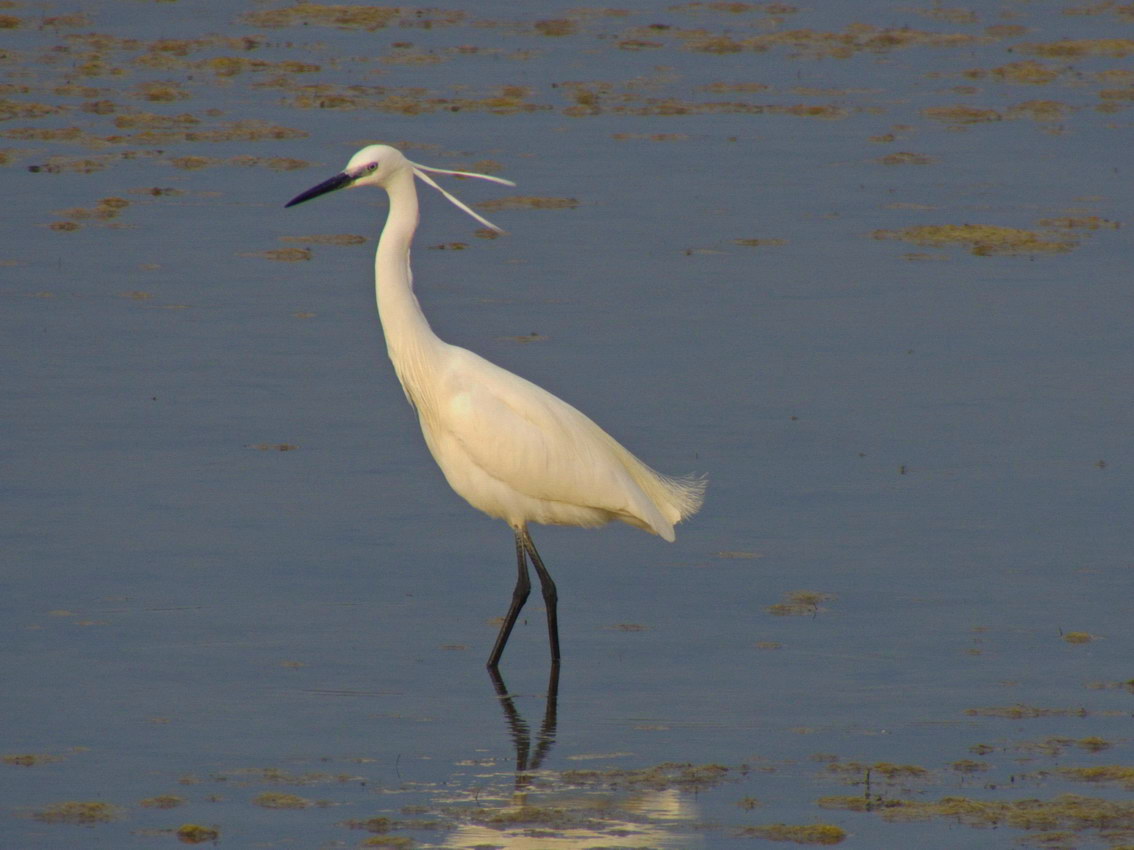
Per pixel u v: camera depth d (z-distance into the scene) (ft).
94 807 28.60
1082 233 72.79
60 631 36.37
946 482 46.55
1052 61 111.75
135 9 122.11
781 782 30.19
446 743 31.94
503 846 27.32
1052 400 53.11
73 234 69.56
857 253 69.36
